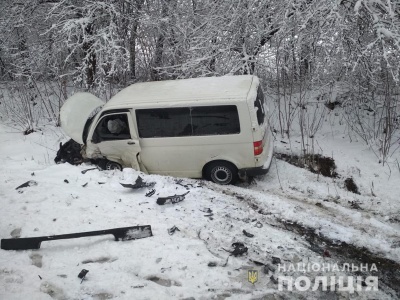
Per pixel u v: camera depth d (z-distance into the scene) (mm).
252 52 10406
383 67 8875
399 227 5660
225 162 7031
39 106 11992
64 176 6793
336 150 8133
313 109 10180
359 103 9922
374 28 7758
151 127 7082
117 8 11414
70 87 12898
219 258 4645
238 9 9773
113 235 5039
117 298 3988
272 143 8102
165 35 12094
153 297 3994
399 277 4547
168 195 6176
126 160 7383
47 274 4352
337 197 6594
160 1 11906
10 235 5133
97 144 7383
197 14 11477
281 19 9367
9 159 8102
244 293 4113
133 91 7652
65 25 10281
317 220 5660
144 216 5508
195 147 7000
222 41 10430
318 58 8883
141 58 12414
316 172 7672
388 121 8203
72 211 5594
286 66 9758
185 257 4621
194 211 5727
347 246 5117
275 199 6344
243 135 6738
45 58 11727
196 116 6840
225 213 5727
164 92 7289
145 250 4754
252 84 7234
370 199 6422
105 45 10555
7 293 4031
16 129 10555
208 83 7508
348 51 8883
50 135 10125
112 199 5977
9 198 5953
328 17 7883
